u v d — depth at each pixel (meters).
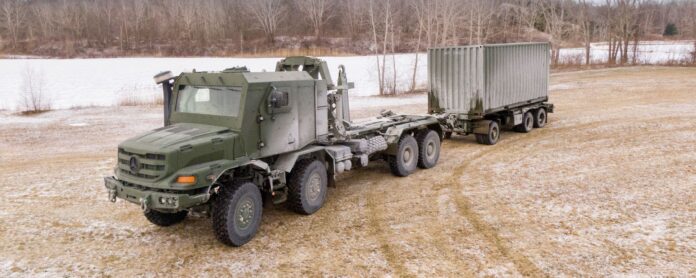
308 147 8.45
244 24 86.12
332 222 7.99
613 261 6.38
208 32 85.50
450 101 14.31
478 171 11.16
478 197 9.17
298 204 8.06
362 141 9.30
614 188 9.48
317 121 8.44
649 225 7.54
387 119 11.23
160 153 6.42
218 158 6.85
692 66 38.03
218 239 6.96
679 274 5.99
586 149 13.09
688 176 10.12
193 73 7.71
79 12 91.56
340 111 9.16
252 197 7.15
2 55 76.25
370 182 10.41
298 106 7.98
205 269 6.41
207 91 7.58
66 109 23.12
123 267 6.51
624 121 17.11
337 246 7.05
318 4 86.88
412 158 10.96
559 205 8.59
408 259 6.58
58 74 45.31
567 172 10.80
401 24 66.06
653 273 6.04
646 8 72.94
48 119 20.52
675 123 16.25
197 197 6.43
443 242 7.11
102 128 18.34
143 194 6.54
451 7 37.56
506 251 6.76
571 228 7.51
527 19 60.78
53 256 6.87
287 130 7.82
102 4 96.50
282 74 7.84
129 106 24.09
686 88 25.77
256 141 7.32
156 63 61.25
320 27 82.12
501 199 9.02
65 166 12.39
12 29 84.81
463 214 8.26
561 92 26.84
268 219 8.16
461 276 6.08
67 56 76.44
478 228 7.61
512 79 14.92
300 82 7.98
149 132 7.37
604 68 39.62
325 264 6.48
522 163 11.80
